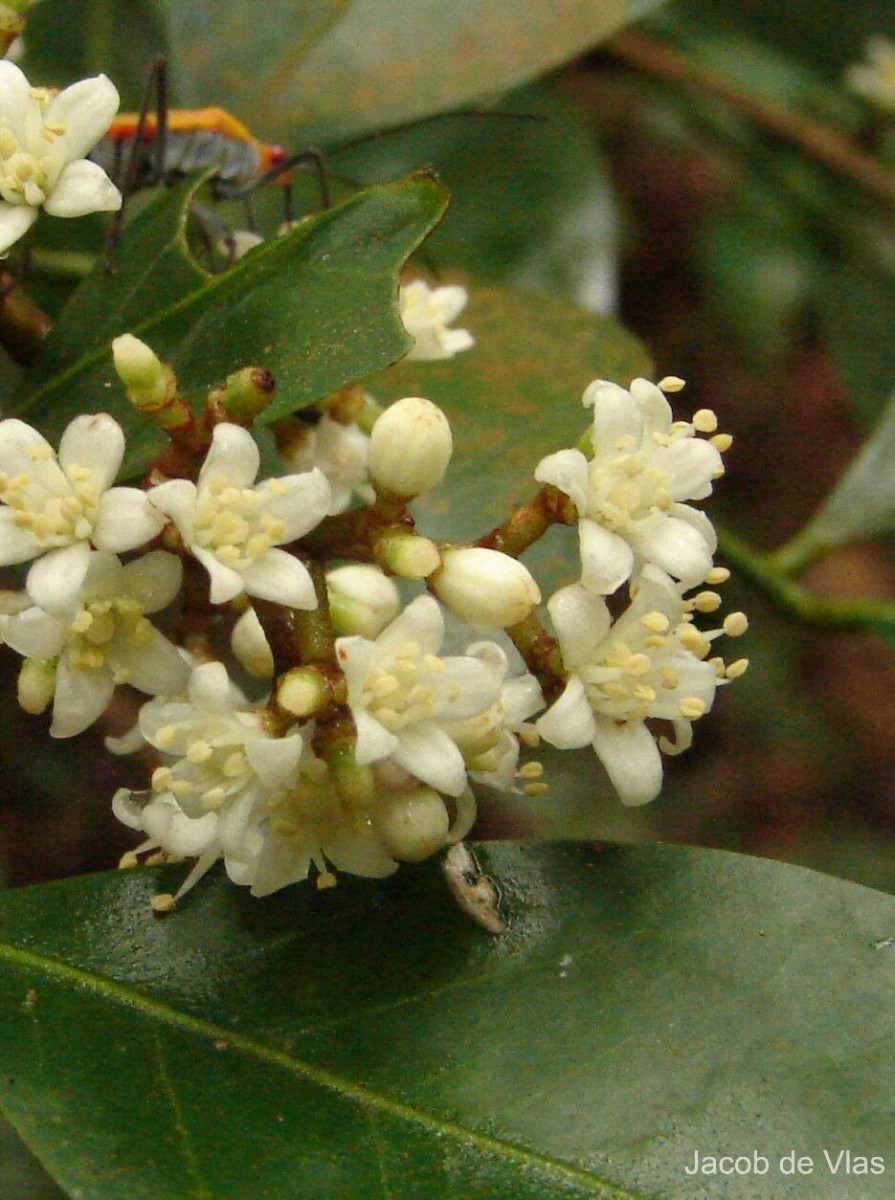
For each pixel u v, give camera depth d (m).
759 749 0.24
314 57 0.15
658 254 0.25
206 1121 0.09
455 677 0.09
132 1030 0.10
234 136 0.14
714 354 0.26
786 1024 0.09
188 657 0.10
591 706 0.10
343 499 0.12
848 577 0.29
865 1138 0.09
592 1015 0.10
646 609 0.10
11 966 0.10
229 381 0.10
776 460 0.27
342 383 0.10
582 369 0.14
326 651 0.10
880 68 0.22
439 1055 0.10
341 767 0.09
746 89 0.22
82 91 0.11
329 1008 0.10
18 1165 0.12
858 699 0.25
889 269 0.23
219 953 0.10
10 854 0.17
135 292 0.11
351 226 0.10
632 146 0.24
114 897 0.10
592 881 0.10
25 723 0.17
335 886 0.10
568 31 0.15
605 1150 0.09
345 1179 0.09
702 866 0.10
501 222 0.17
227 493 0.09
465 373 0.14
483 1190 0.09
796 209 0.23
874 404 0.22
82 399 0.11
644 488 0.10
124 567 0.10
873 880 0.23
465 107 0.18
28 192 0.11
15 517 0.09
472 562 0.10
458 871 0.10
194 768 0.09
